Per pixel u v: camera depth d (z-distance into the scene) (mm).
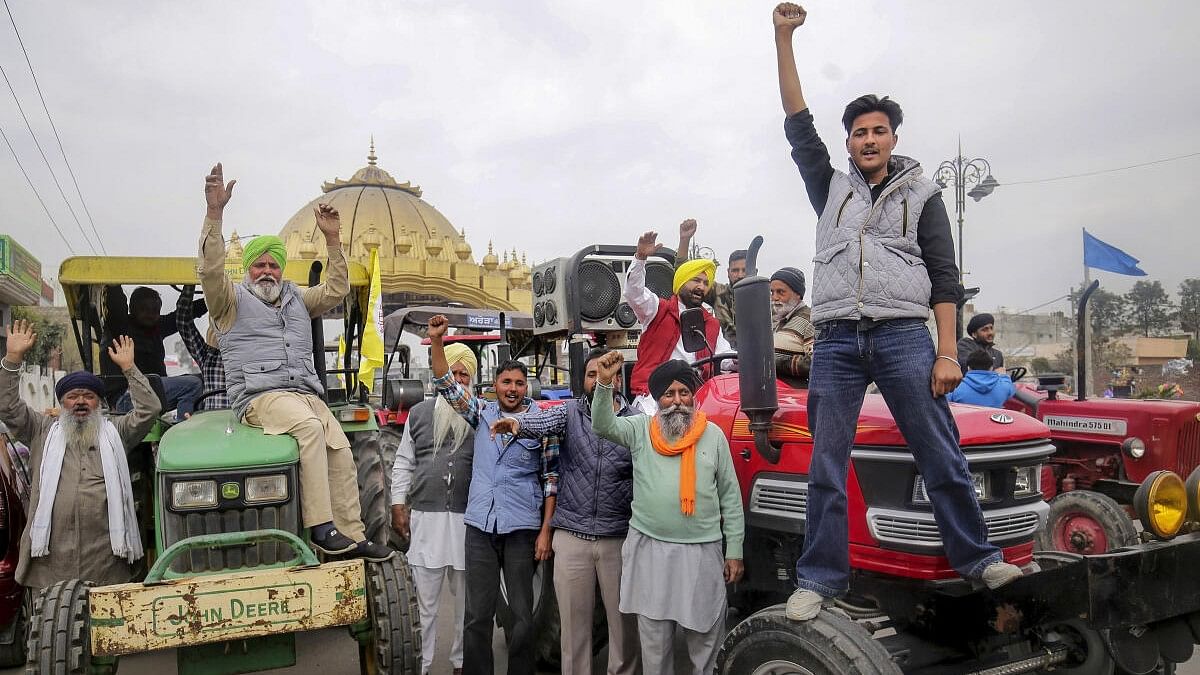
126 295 5371
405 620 3814
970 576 2988
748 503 3951
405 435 4859
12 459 5266
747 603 4367
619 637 3920
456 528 4633
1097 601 3016
